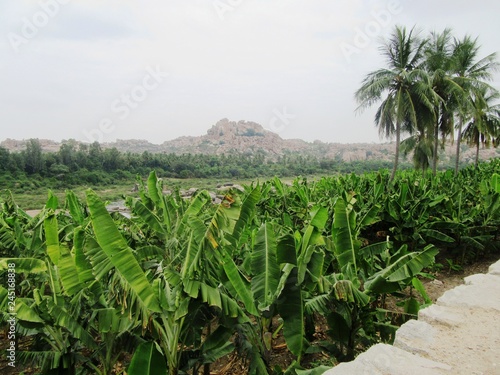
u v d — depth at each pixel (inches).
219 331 156.9
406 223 367.2
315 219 170.4
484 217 388.2
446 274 355.6
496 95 1221.7
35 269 166.6
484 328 145.1
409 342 137.6
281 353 212.4
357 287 173.2
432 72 1020.5
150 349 124.6
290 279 154.6
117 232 132.0
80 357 160.2
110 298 156.6
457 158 1136.8
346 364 123.3
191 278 143.7
